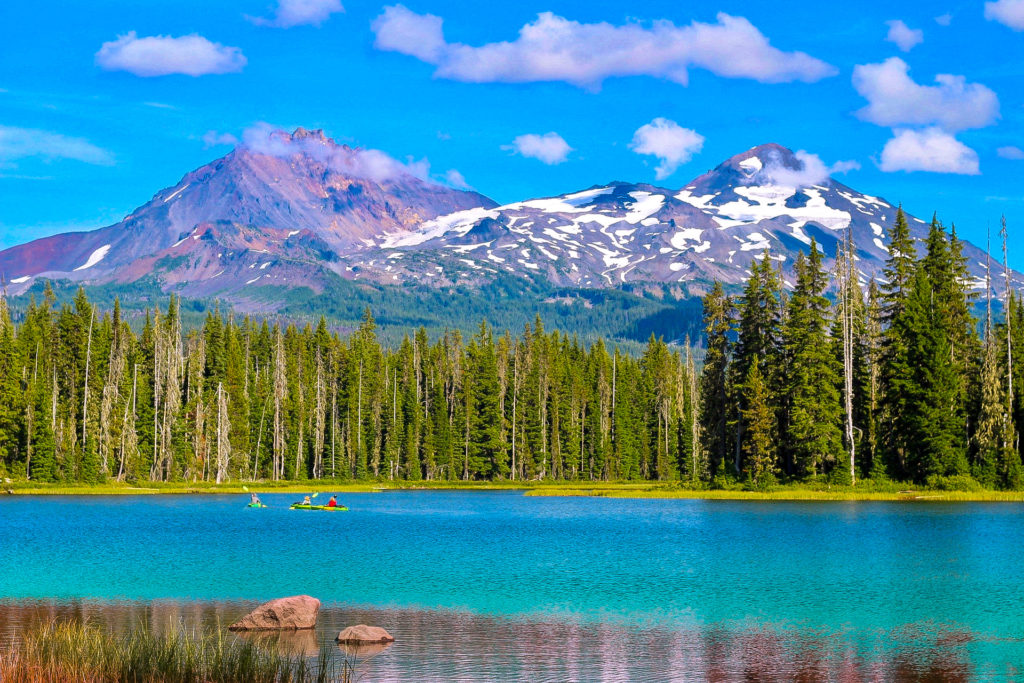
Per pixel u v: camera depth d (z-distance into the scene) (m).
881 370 112.25
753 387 109.62
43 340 149.38
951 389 104.31
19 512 99.75
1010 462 102.06
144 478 151.00
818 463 113.12
